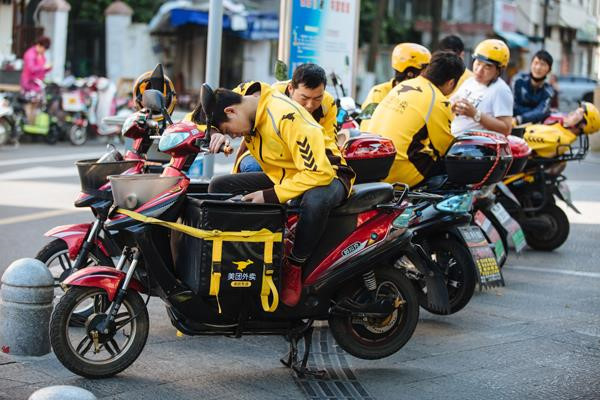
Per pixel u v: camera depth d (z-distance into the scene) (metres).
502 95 11.78
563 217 13.68
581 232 15.66
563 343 8.89
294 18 13.75
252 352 8.30
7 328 7.69
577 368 8.09
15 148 25.77
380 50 49.78
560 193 13.55
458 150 9.48
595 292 11.19
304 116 7.17
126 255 7.34
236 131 7.21
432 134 9.59
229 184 8.57
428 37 53.03
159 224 6.97
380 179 8.66
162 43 41.28
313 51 14.10
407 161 9.56
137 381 7.32
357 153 8.47
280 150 7.23
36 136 28.17
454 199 9.36
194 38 42.38
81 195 8.16
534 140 13.38
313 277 7.44
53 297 7.98
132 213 6.94
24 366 7.48
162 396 7.02
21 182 18.80
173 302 7.07
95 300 7.43
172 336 8.67
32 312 7.68
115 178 6.97
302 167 7.08
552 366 8.13
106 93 28.03
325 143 7.41
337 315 7.64
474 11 55.62
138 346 7.30
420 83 9.73
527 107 14.31
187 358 8.02
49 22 34.41
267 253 7.00
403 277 7.86
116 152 8.46
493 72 11.82
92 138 28.77
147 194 6.98
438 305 8.31
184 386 7.28
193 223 6.97
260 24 39.88
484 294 10.97
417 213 9.23
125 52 40.41
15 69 28.95
